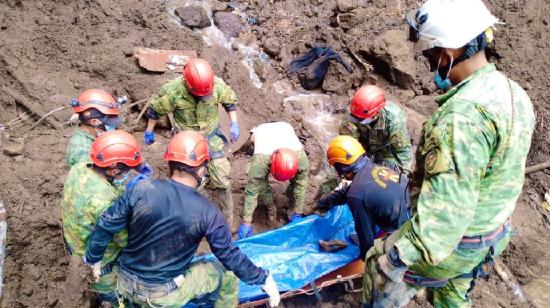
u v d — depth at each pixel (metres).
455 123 2.01
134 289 2.84
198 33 5.84
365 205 3.32
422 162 2.39
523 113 2.11
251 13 6.33
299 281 3.60
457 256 2.43
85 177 2.91
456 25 2.11
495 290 4.05
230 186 4.39
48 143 4.32
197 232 2.65
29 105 4.60
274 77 5.94
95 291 3.25
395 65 5.73
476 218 2.29
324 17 6.36
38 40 5.04
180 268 2.81
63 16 5.23
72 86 4.93
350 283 3.77
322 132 5.38
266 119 5.32
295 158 3.82
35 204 3.66
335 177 4.34
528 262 4.29
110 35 5.28
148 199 2.60
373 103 3.88
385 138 4.21
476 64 2.19
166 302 2.86
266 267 3.71
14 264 3.34
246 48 5.98
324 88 5.95
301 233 4.08
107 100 3.34
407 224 2.64
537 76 5.84
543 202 4.90
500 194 2.22
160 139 4.90
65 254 3.61
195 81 3.64
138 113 5.01
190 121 4.00
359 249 3.85
